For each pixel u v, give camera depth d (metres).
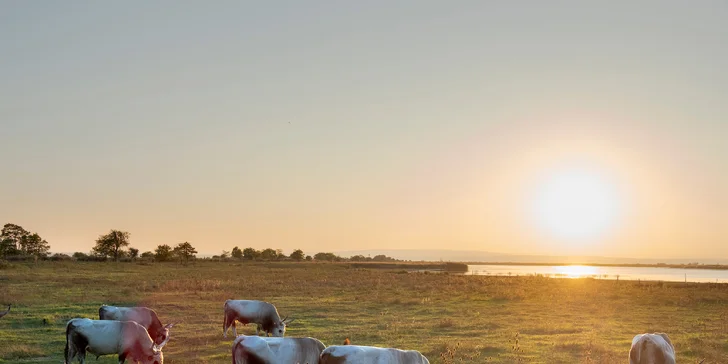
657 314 31.09
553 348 20.55
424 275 71.50
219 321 27.34
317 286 48.44
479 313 31.14
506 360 18.56
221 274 65.06
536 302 36.81
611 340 22.52
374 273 74.81
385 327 25.72
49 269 67.69
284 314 30.16
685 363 18.23
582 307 34.16
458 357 18.92
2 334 22.25
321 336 22.98
